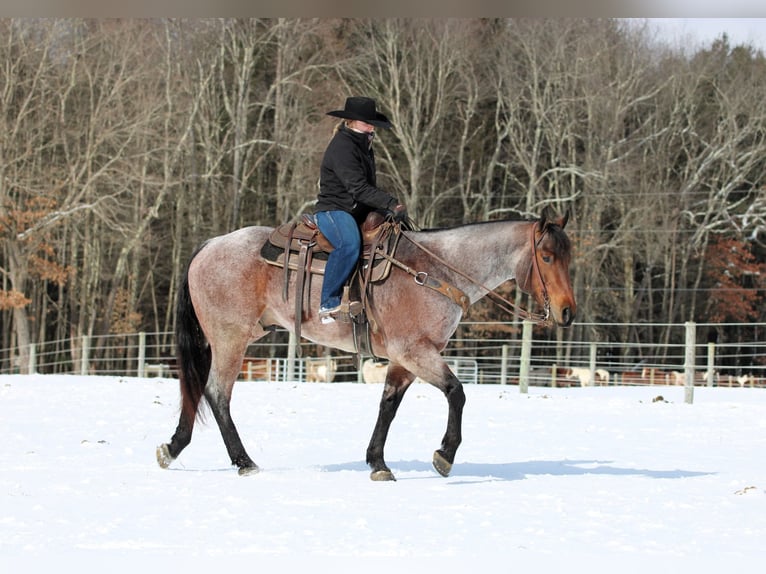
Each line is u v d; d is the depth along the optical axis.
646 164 45.62
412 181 43.72
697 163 46.81
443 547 6.37
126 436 11.99
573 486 8.64
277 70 45.16
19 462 9.77
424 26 44.84
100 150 45.03
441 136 46.62
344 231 9.04
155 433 12.33
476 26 45.34
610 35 45.25
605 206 45.03
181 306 9.69
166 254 48.53
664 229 44.09
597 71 44.12
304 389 20.91
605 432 13.11
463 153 47.91
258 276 9.42
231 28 45.38
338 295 9.03
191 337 9.68
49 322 48.94
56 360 45.75
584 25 44.72
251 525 6.95
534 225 9.07
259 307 9.46
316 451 10.92
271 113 48.06
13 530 6.76
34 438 11.72
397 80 44.16
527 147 46.97
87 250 44.81
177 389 20.28
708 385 23.44
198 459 10.25
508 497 8.09
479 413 15.58
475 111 45.72
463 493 8.25
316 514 7.32
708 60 45.69
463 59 45.53
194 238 45.44
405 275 8.94
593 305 44.81
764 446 11.82
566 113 45.03
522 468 9.81
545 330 46.41
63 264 45.28
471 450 11.18
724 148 44.53
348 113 9.15
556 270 8.91
